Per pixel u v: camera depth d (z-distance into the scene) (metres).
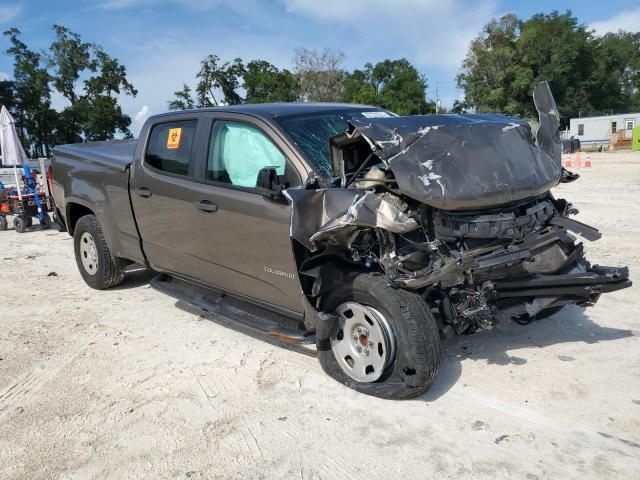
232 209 4.31
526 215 3.70
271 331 4.16
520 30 67.19
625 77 85.00
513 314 3.95
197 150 4.77
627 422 3.32
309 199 3.53
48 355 4.74
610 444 3.12
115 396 3.98
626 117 51.47
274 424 3.50
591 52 69.06
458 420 3.42
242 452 3.23
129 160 5.74
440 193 3.34
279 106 4.70
